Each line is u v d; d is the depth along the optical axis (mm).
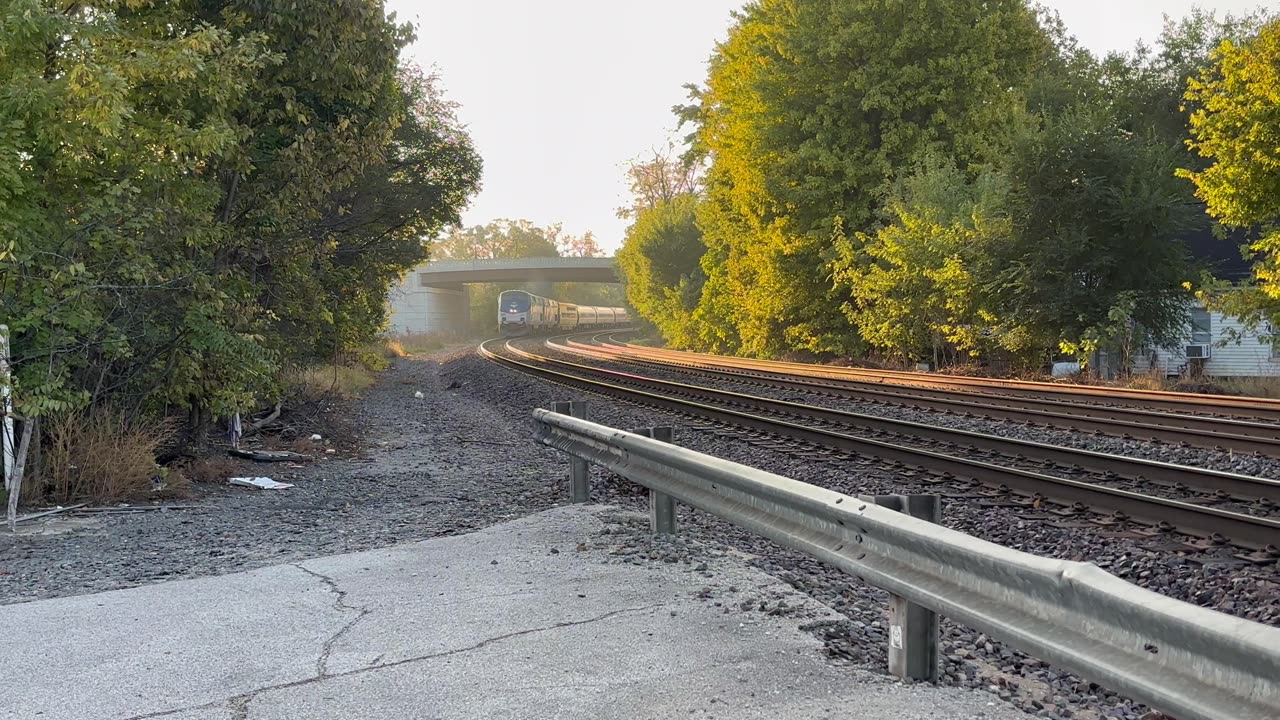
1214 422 14562
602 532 7289
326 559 6848
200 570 6871
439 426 19766
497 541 7199
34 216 10625
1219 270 32500
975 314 30219
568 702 3920
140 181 12000
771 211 39938
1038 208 29047
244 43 12484
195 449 13281
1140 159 29375
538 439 9406
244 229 15203
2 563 7480
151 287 11234
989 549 3555
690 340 60312
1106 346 27125
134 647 4785
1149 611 2859
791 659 4379
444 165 29219
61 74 11211
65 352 10695
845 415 16297
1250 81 22422
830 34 36906
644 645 4625
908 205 33375
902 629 4133
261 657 4590
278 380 17109
